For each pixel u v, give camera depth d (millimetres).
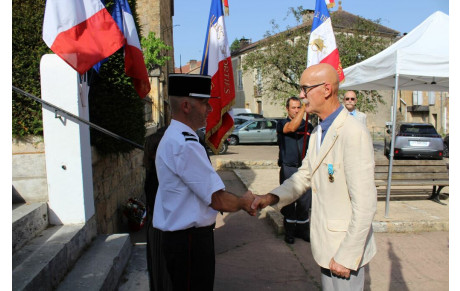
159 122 11266
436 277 3863
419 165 6711
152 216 2443
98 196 4449
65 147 3391
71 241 3104
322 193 2180
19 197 3428
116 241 3705
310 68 2266
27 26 3480
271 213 5770
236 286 3711
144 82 3902
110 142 4570
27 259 2670
